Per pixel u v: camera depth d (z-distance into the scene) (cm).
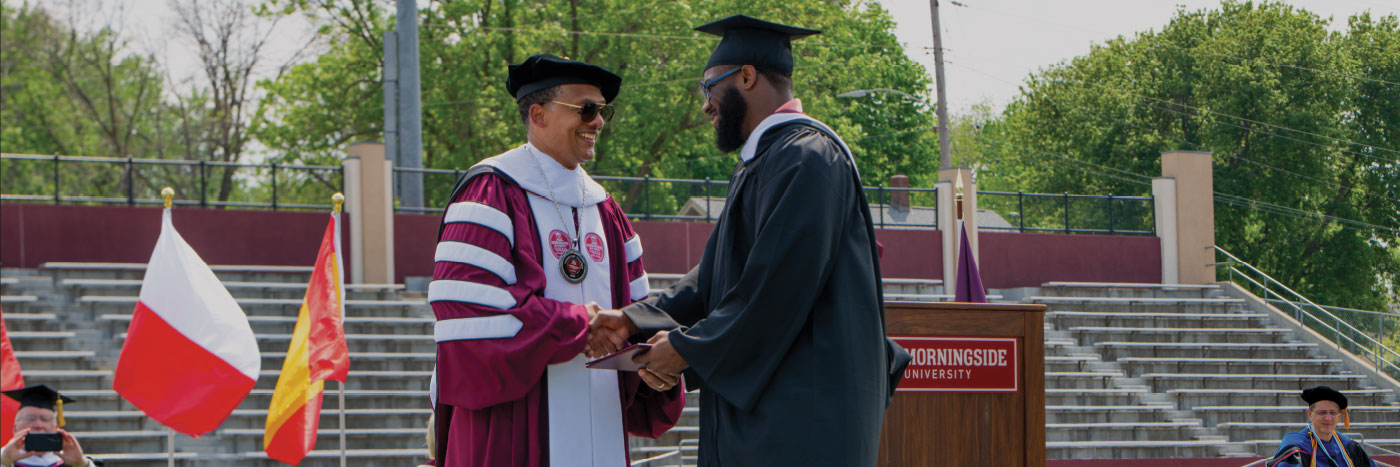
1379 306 4778
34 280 1955
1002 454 589
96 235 2197
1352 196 4691
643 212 2572
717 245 427
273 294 2039
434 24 3528
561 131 475
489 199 455
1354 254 4594
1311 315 2536
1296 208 4541
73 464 919
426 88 3522
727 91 429
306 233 2312
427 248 2402
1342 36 4806
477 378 435
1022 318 596
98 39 4181
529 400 460
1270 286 4612
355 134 3788
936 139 5384
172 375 1039
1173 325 2512
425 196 2562
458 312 440
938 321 584
